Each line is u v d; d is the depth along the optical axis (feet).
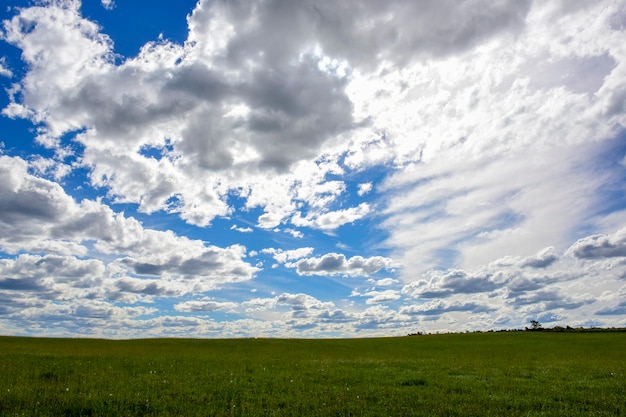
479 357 153.07
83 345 188.55
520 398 59.77
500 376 85.87
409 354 171.42
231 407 50.34
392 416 48.14
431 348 215.31
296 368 95.66
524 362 127.03
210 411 48.65
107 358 107.86
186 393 58.18
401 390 65.67
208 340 268.00
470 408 52.54
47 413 45.44
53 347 166.81
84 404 49.03
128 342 228.43
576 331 381.60
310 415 48.08
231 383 67.87
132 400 52.26
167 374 77.10
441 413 49.90
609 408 54.24
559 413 50.72
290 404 53.88
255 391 62.08
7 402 48.60
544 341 271.28
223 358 122.21
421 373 89.61
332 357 146.61
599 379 82.02
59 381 66.08
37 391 56.03
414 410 51.55
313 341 278.26
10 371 74.79
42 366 84.17
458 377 83.92
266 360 118.73
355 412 49.60
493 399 58.90
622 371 96.78
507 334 361.10
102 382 65.72
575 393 64.59
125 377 71.61
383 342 274.77
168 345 210.79
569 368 104.37
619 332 354.95
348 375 83.15
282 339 295.89
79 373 74.79
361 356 156.35
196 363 100.01
